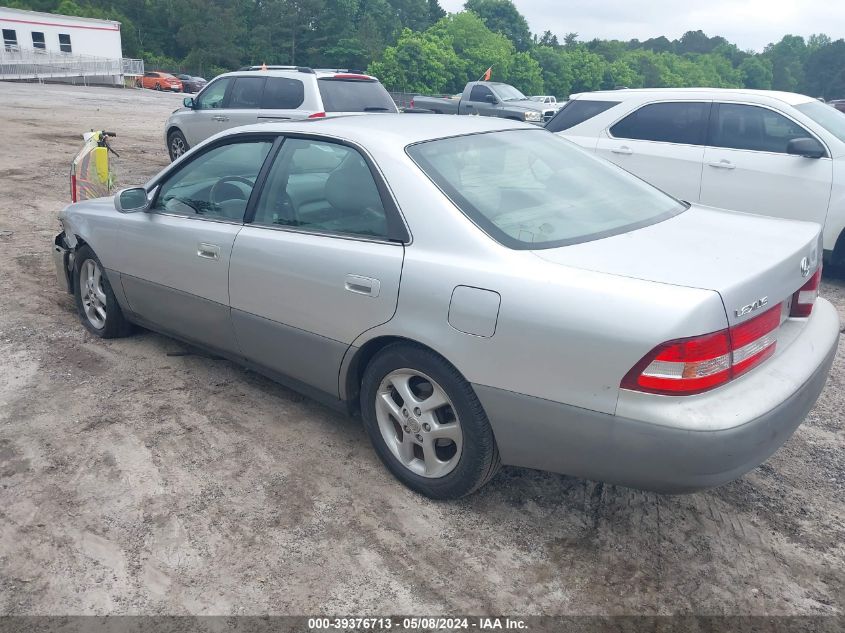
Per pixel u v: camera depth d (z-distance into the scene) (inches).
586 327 98.0
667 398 94.6
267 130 148.3
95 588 103.7
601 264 104.5
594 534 117.9
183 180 163.2
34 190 390.6
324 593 103.7
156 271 165.8
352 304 124.0
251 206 145.5
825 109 272.4
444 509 123.2
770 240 117.1
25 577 105.6
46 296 226.7
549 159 141.0
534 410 105.1
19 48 1610.5
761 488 132.3
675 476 96.6
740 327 97.0
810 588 106.8
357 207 127.1
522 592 104.7
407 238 118.4
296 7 3649.1
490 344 106.7
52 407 154.9
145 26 3513.8
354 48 3619.6
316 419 152.9
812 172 249.8
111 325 188.2
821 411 164.1
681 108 283.0
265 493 126.5
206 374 173.3
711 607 102.7
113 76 1798.7
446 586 105.6
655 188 147.0
